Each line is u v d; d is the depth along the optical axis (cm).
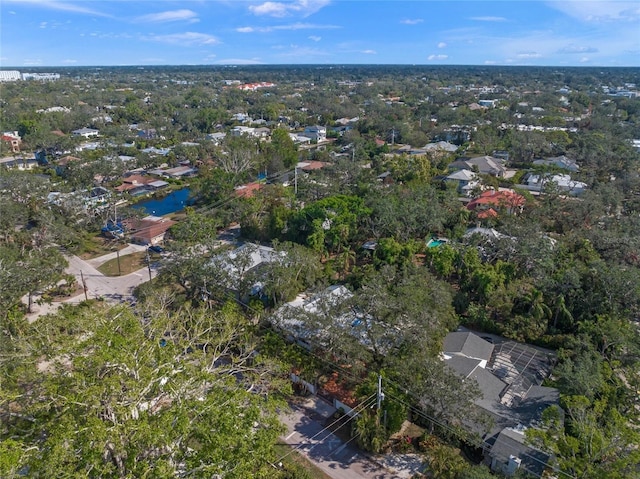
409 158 11681
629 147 11412
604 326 4175
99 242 7631
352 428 3691
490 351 4456
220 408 2547
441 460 3148
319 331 4150
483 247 6306
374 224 7069
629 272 4784
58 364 2912
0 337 3594
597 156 10550
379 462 3438
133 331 3033
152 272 6569
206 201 9100
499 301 4950
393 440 3628
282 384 3491
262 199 8331
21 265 5275
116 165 10281
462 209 7550
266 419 2688
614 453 2725
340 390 4128
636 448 2947
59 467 2105
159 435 2256
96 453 2153
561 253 5778
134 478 2214
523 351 4591
